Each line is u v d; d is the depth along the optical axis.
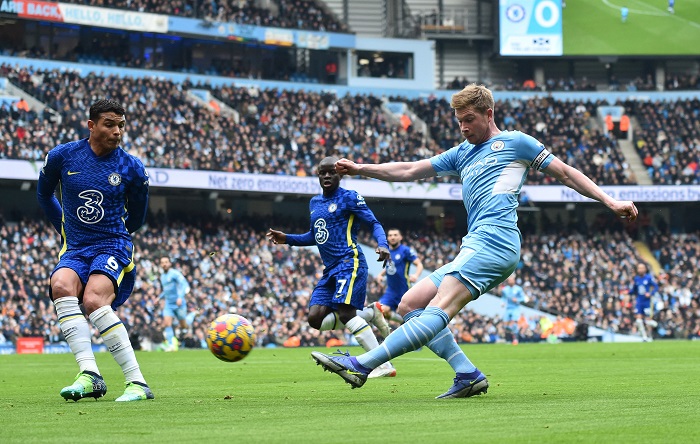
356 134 60.28
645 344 38.03
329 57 65.38
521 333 51.31
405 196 57.41
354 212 15.28
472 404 9.13
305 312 49.41
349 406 9.02
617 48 65.00
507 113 65.06
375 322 18.86
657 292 56.00
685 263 60.88
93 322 10.02
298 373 17.78
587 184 9.48
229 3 61.56
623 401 9.44
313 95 61.44
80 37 57.62
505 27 64.75
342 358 9.25
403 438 6.33
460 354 10.15
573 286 57.62
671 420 7.46
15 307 41.72
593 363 21.30
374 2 70.44
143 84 55.84
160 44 60.56
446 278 9.59
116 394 11.42
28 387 13.95
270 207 60.34
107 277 10.06
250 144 56.06
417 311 9.84
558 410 8.38
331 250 15.34
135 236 51.00
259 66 63.94
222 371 18.84
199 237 53.88
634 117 65.94
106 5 55.25
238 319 10.52
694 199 61.09
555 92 66.31
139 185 10.33
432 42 66.94
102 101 10.02
